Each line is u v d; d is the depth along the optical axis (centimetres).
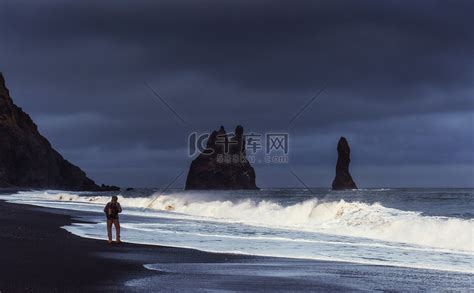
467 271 1475
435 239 2173
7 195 9425
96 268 1429
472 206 4656
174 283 1247
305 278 1353
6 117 16262
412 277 1381
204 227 2886
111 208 2086
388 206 5044
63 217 3397
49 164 17450
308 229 2761
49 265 1451
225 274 1387
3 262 1490
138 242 2112
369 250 1931
